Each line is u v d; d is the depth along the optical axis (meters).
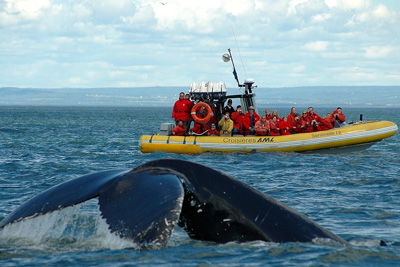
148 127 156.50
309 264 16.39
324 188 38.53
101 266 16.56
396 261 17.62
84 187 15.70
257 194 16.72
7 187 38.09
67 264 16.70
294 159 57.44
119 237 13.78
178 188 14.86
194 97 66.50
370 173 47.03
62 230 19.94
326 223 26.53
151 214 14.07
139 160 58.66
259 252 16.58
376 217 28.05
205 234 16.89
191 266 16.52
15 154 63.16
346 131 62.84
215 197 16.38
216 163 53.84
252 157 58.69
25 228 19.30
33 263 16.78
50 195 15.71
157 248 13.29
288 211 16.88
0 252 17.58
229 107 66.94
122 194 15.09
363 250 17.94
